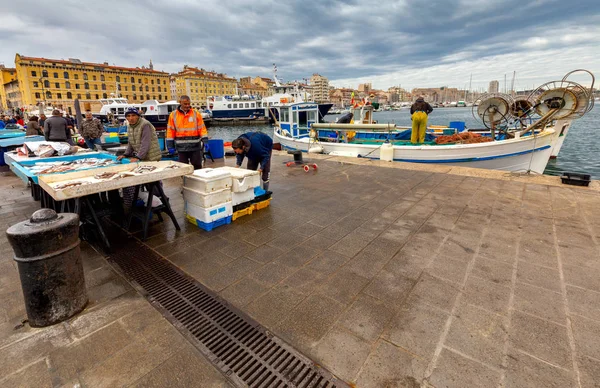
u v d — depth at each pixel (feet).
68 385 6.04
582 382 5.90
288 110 48.01
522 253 10.93
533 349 6.71
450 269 10.05
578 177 19.39
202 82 352.90
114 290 9.30
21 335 7.42
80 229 12.85
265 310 8.30
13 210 17.34
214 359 6.64
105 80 285.02
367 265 10.47
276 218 15.15
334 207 16.57
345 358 6.62
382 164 28.04
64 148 18.15
